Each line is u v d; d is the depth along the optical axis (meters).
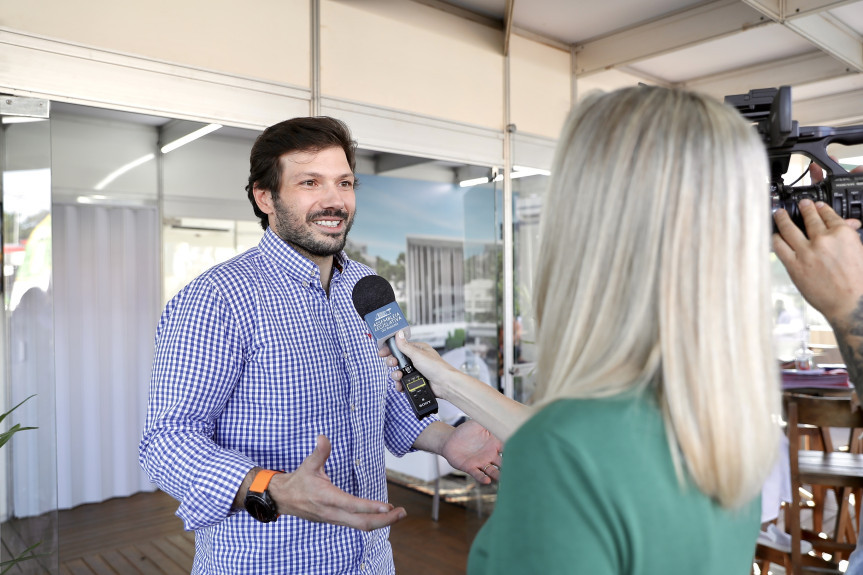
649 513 0.53
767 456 0.56
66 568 3.53
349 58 3.16
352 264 1.60
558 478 0.53
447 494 4.54
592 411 0.55
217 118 2.72
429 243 4.56
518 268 3.99
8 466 2.32
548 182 0.66
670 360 0.55
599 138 0.61
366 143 3.22
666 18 3.78
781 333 5.29
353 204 1.47
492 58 3.80
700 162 0.57
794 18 3.28
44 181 2.35
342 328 1.44
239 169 5.02
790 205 0.81
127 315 4.68
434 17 3.52
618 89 0.65
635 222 0.58
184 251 4.82
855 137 0.92
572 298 0.61
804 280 0.75
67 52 2.35
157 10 2.56
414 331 4.79
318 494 0.99
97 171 4.43
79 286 4.47
